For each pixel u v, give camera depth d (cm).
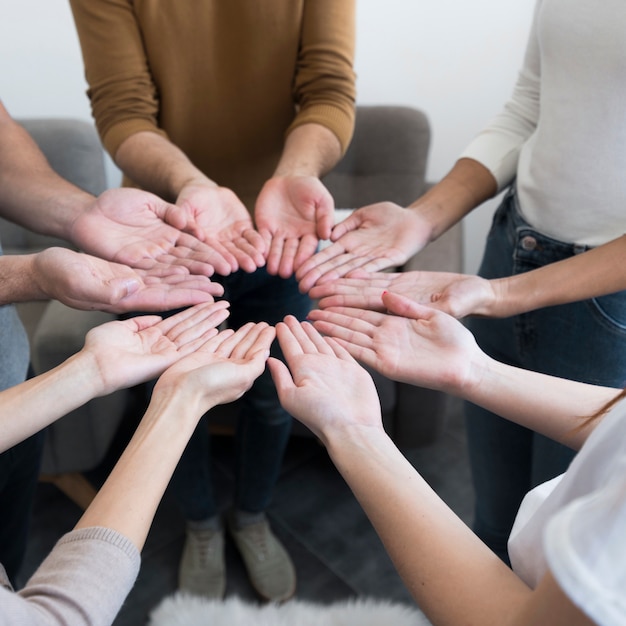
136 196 101
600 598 32
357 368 74
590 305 84
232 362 74
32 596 48
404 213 104
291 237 108
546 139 86
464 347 75
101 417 139
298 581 140
